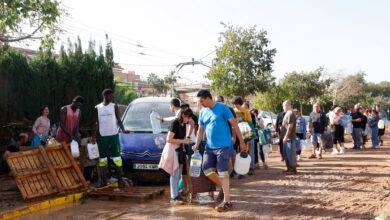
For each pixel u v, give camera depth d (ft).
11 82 36.47
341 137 51.37
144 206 22.79
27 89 37.65
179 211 21.31
